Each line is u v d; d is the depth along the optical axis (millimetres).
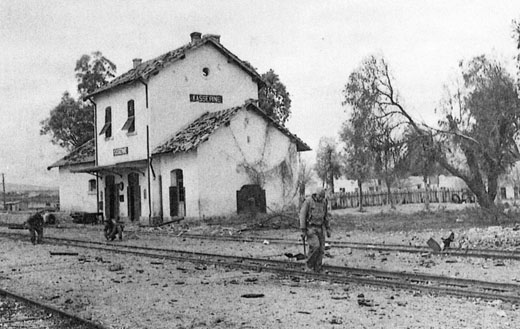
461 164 33344
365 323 9133
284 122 54844
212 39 37094
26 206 81062
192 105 37000
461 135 30547
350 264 15648
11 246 25500
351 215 39219
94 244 24844
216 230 29188
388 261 15898
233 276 14430
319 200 14508
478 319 9055
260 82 39750
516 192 54188
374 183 70750
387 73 33406
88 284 14062
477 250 16828
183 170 34156
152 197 35906
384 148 32906
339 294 11531
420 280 12586
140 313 10531
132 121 37594
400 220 32000
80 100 63875
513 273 13141
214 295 11969
